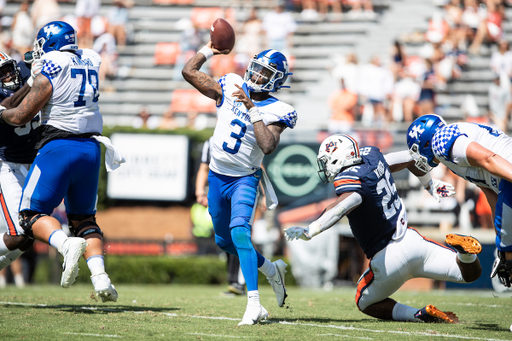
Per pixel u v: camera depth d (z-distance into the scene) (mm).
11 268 35125
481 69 54438
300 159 42500
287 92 55688
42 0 61906
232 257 24125
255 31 59312
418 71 52438
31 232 13609
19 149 15203
